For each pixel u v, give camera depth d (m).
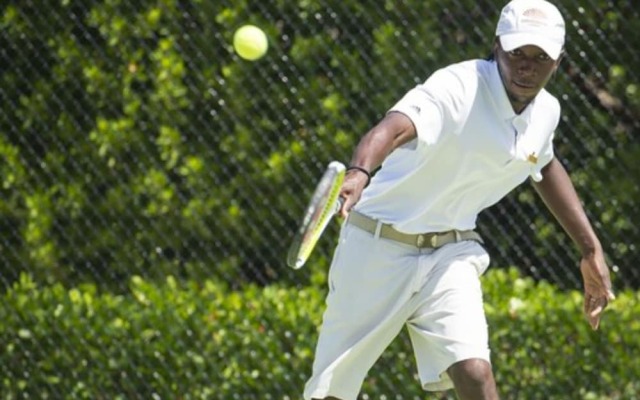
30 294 25.11
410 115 14.57
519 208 25.72
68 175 27.44
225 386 24.41
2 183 27.56
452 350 15.54
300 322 24.56
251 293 25.09
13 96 27.12
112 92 27.48
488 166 15.46
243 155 27.12
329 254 27.19
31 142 27.42
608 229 25.83
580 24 25.19
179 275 27.42
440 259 16.03
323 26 26.47
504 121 15.26
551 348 24.03
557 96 25.25
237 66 27.06
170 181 27.81
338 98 26.48
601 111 25.64
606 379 23.78
